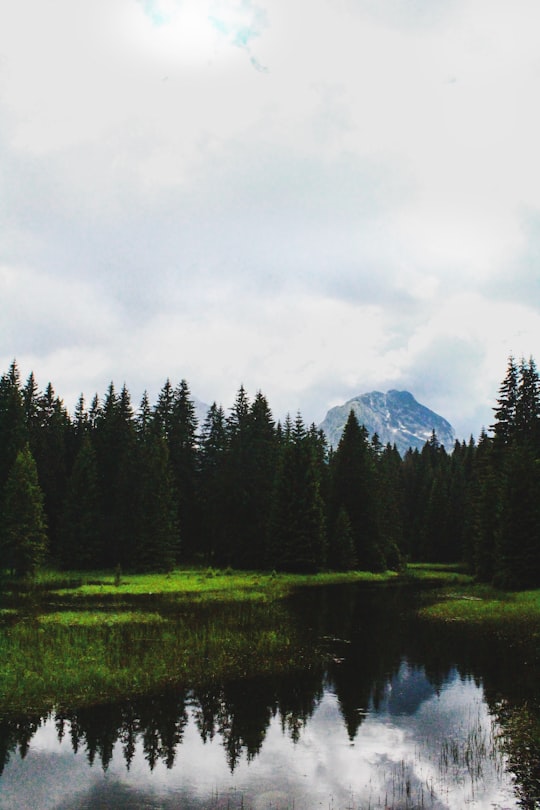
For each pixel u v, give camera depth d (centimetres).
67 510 6338
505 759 1315
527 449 4950
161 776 1215
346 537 6950
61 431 8181
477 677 1977
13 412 6488
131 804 1100
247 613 3131
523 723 1530
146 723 1481
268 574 6241
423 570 8031
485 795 1152
